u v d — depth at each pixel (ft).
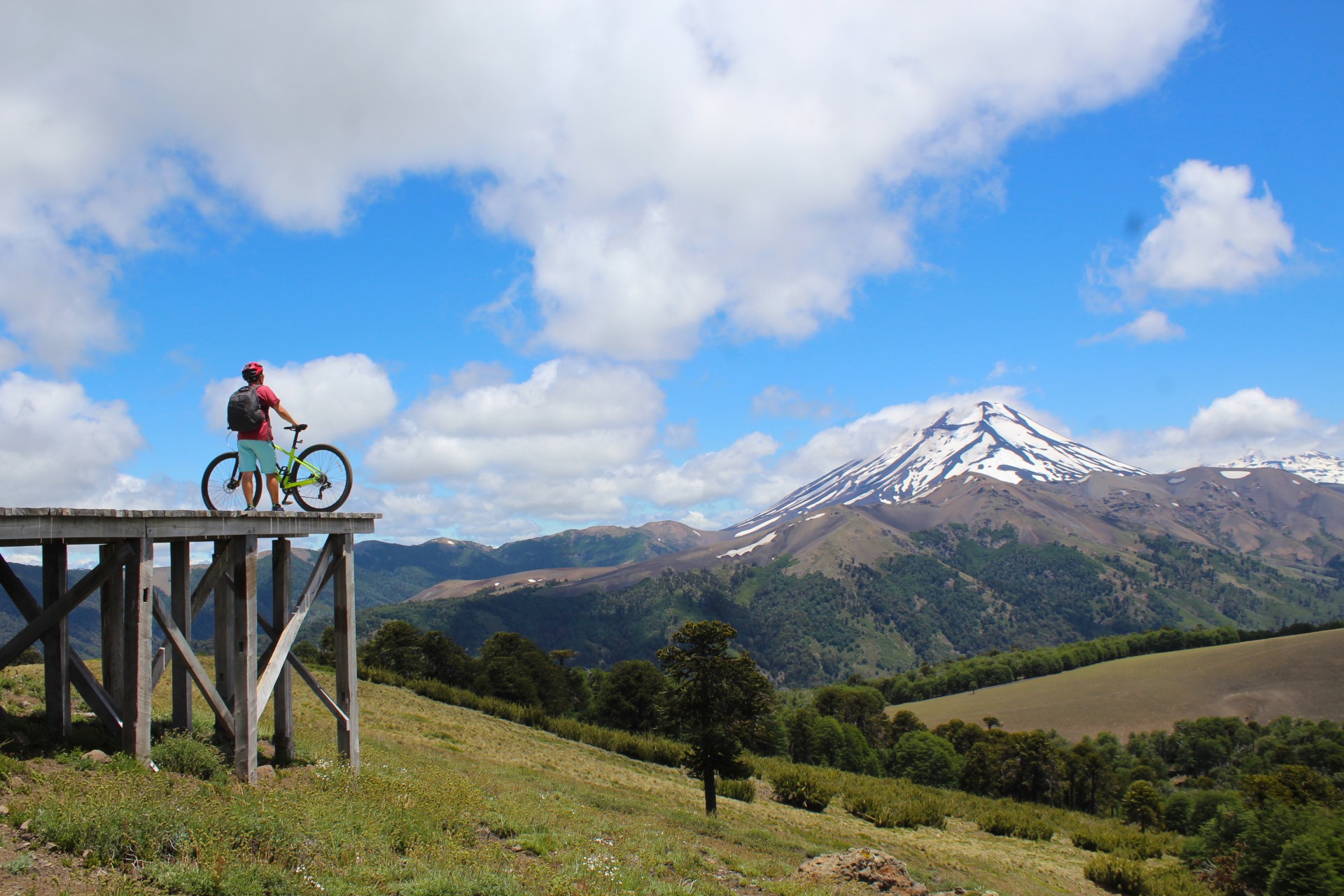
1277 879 151.64
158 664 42.98
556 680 317.01
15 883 22.66
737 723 133.59
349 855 33.06
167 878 24.71
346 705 49.08
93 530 30.83
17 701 47.03
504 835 47.78
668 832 77.97
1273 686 515.91
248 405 41.47
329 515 46.29
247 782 38.40
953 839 183.01
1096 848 205.57
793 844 101.14
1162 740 451.94
